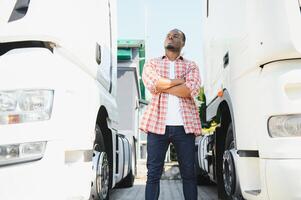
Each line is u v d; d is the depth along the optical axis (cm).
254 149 306
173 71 416
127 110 990
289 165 270
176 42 416
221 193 484
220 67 452
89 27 380
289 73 279
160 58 426
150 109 410
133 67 1005
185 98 410
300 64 281
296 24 274
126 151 661
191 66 419
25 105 253
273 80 284
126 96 991
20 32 267
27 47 271
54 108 258
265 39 288
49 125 253
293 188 268
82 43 349
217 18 479
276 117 282
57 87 262
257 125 299
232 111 374
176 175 974
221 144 481
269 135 284
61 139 258
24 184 241
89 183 321
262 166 288
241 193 358
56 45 283
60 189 252
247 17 322
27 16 270
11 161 245
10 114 251
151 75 409
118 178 543
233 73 372
